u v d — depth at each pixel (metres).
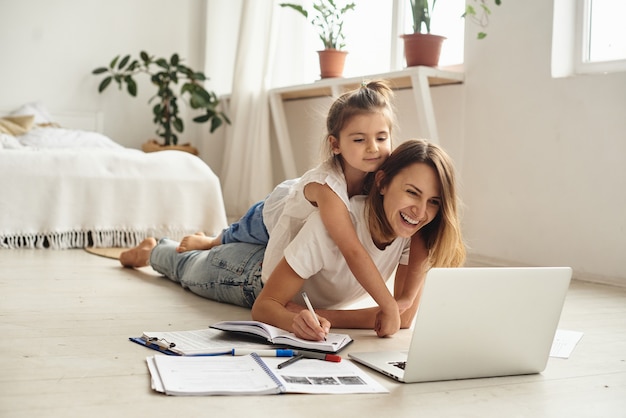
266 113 4.98
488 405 1.29
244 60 5.19
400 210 1.66
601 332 1.96
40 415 1.14
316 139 4.89
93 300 2.18
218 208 3.85
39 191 3.48
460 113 3.68
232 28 5.87
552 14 3.18
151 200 3.71
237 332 1.71
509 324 1.44
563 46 3.21
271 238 1.91
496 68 3.47
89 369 1.41
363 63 4.69
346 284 1.85
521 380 1.46
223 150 5.83
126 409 1.18
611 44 3.13
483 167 3.54
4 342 1.61
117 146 4.78
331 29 4.34
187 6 5.94
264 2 5.16
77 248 3.54
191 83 5.42
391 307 1.70
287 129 5.18
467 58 3.63
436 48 3.59
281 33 5.08
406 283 1.85
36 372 1.38
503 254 3.43
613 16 3.12
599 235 2.98
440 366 1.41
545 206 3.22
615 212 2.91
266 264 1.92
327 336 1.66
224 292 2.17
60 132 4.66
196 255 2.42
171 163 3.80
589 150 3.02
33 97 5.51
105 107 5.73
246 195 5.11
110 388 1.29
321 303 1.92
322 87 4.30
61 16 5.55
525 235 3.32
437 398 1.31
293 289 1.75
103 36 5.68
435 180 1.64
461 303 1.37
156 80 5.48
